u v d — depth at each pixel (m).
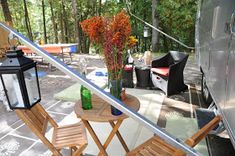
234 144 1.78
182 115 3.31
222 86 2.16
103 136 2.77
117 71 1.90
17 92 1.32
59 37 17.95
